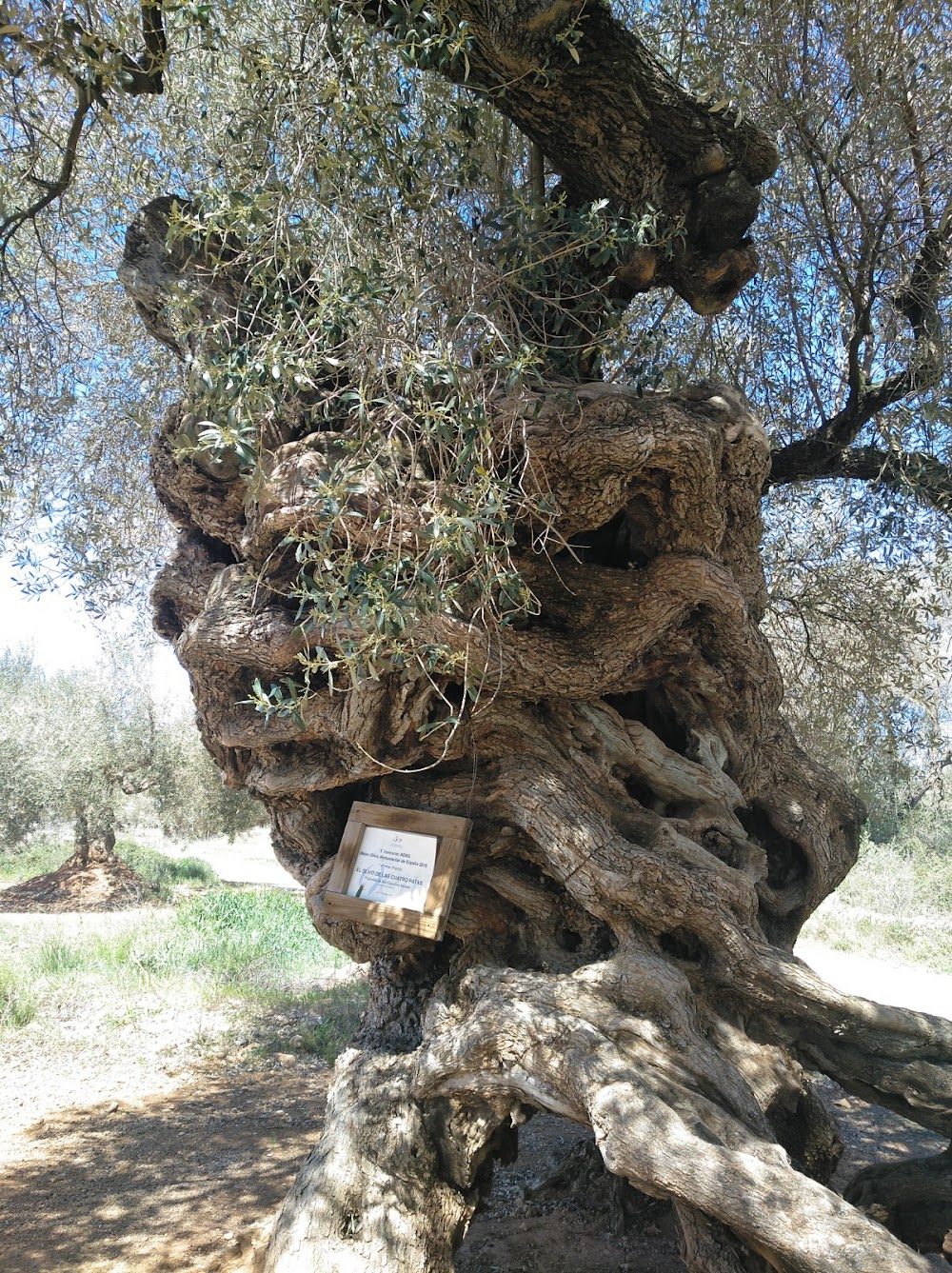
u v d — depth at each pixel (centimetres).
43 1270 451
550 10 371
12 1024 905
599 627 443
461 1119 423
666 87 427
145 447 770
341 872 456
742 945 425
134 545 782
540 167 479
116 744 2091
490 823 466
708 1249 345
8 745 2073
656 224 440
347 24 374
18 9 306
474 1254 480
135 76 369
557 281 430
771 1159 334
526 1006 404
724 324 707
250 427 325
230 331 433
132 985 1052
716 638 469
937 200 613
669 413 412
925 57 583
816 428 695
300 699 348
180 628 503
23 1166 589
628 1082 355
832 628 808
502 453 383
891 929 1581
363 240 376
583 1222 516
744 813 554
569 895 461
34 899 1978
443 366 312
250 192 380
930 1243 465
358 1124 426
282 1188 551
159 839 3288
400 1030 478
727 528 466
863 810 572
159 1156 606
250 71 366
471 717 446
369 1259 383
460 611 389
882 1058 421
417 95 501
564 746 465
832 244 619
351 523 371
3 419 537
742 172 444
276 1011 981
